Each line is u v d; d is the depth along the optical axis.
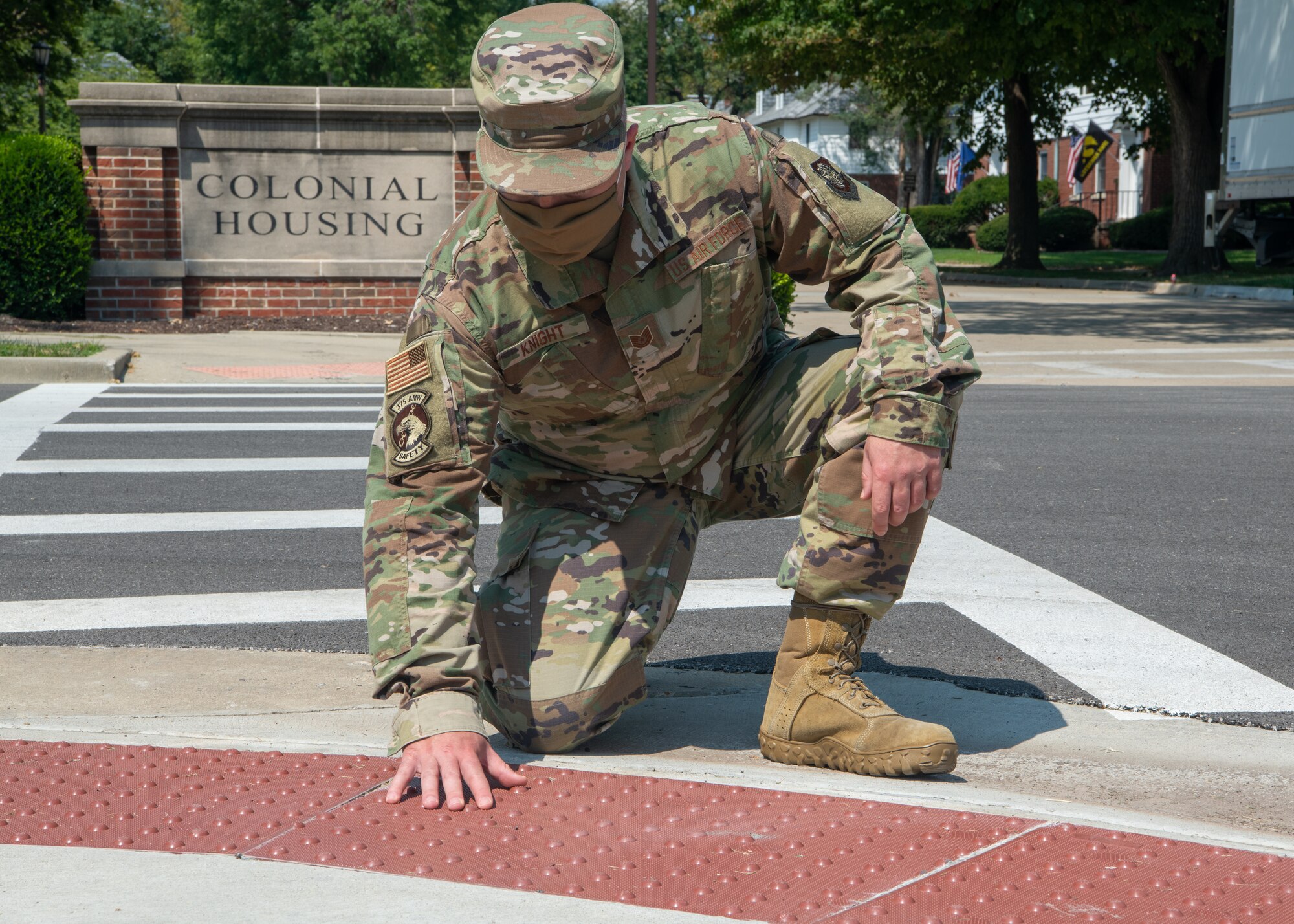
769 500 2.70
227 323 13.51
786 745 2.51
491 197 2.33
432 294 2.33
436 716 2.17
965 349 2.39
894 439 2.31
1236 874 1.89
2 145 13.03
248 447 6.96
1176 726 2.85
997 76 25.45
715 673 3.29
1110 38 21.88
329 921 1.70
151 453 6.73
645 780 2.29
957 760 2.55
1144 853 1.97
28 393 9.20
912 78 28.92
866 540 2.39
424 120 13.88
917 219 47.09
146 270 13.57
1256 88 20.78
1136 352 13.55
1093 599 4.00
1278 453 6.91
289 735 2.62
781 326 2.89
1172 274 25.58
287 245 13.86
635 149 2.32
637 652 2.56
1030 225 29.95
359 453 6.81
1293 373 11.45
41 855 1.91
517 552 2.59
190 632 3.57
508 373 2.41
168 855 1.92
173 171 13.55
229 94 13.47
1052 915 1.76
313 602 3.92
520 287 2.31
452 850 1.95
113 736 2.56
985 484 6.02
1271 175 20.53
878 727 2.38
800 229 2.44
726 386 2.58
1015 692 3.08
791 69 26.92
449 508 2.27
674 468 2.61
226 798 2.17
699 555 4.71
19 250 12.98
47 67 33.38
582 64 2.04
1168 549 4.69
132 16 59.19
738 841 2.00
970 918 1.75
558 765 2.42
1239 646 3.48
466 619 2.23
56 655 3.30
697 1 27.03
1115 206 43.81
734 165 2.38
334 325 13.64
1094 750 2.67
